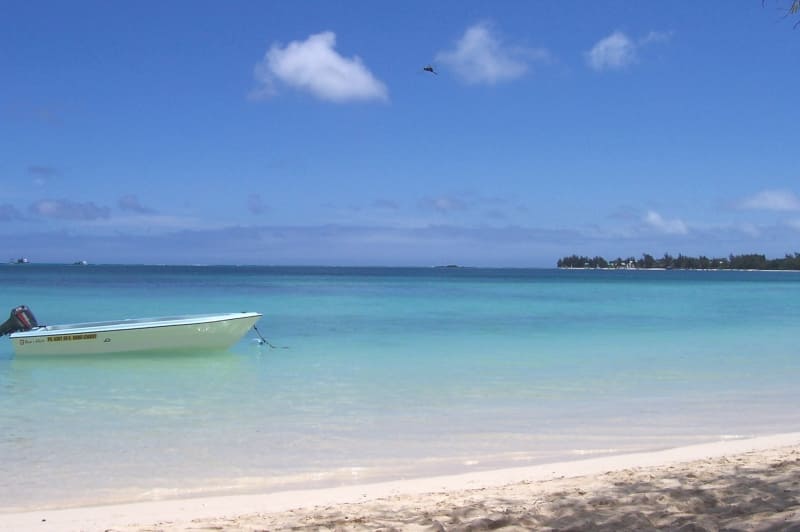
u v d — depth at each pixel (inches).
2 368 625.0
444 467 316.5
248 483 291.1
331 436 369.7
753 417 422.0
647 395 486.9
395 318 1149.1
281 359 671.8
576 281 3855.8
